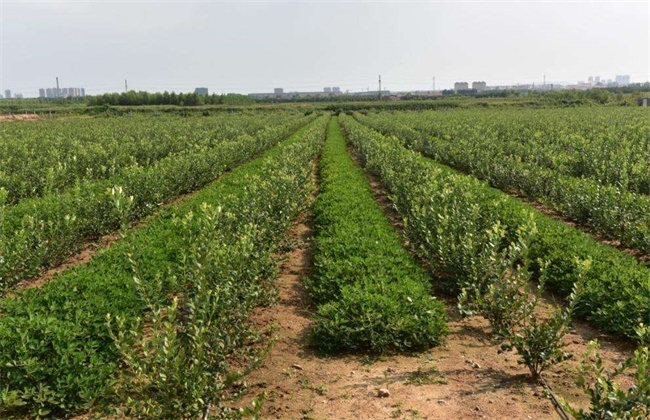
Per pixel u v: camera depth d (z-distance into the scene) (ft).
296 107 393.91
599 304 27.84
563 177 57.26
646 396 13.88
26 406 18.79
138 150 85.87
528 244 23.13
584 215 47.60
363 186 60.54
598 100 357.61
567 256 33.12
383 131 157.28
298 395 20.40
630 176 60.18
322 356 24.22
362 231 39.52
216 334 18.52
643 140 84.48
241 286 23.03
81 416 18.66
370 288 27.45
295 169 55.88
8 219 42.24
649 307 25.07
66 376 19.08
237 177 69.21
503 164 69.00
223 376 18.94
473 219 31.81
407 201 46.85
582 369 16.67
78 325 21.18
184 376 15.81
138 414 15.60
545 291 32.81
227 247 22.98
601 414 14.76
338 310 25.72
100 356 20.48
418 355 24.27
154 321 16.90
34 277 35.50
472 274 27.07
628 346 25.12
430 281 33.30
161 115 276.82
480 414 18.75
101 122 191.01
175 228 38.50
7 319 21.33
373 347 24.20
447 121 164.35
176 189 61.93
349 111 338.34
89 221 42.50
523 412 18.88
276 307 29.96
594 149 71.00
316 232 46.01
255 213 34.40
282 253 39.86
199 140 108.27
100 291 25.57
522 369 22.59
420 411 19.03
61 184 59.77
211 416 16.57
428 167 57.41
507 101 377.91
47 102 437.58
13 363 18.45
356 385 21.21
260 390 20.81
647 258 38.88
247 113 313.32
